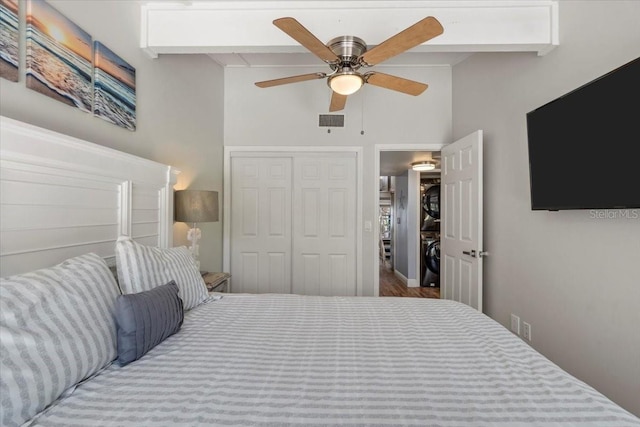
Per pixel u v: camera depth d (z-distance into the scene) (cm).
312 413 84
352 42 180
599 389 171
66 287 102
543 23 204
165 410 84
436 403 88
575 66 187
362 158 359
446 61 336
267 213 370
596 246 173
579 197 167
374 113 357
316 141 360
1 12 118
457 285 309
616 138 145
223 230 363
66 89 147
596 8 173
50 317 91
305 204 369
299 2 213
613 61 163
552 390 94
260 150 360
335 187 367
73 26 151
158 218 215
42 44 134
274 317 158
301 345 125
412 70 351
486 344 127
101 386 96
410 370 106
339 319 156
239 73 359
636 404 151
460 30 209
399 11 212
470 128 310
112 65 179
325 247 369
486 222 282
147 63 218
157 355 116
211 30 214
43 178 128
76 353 92
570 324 191
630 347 154
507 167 251
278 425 79
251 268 371
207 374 103
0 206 112
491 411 85
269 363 111
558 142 181
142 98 211
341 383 98
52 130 141
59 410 84
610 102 148
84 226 150
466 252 289
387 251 817
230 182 365
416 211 534
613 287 163
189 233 263
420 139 354
